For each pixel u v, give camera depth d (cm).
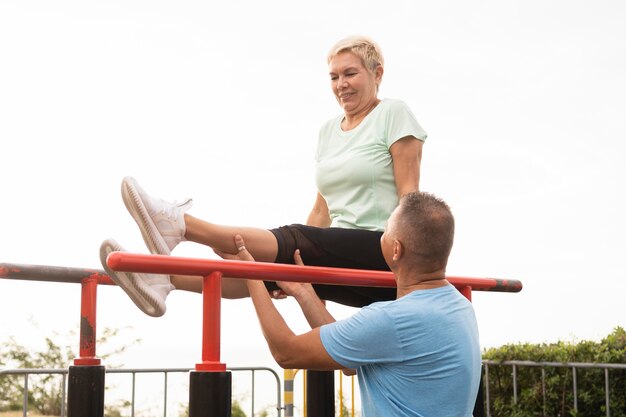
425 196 252
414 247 247
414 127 292
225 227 260
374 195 293
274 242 267
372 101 304
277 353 244
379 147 292
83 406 244
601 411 666
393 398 240
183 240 254
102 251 233
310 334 242
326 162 302
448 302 247
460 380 241
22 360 921
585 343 700
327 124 314
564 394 680
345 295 303
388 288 302
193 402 222
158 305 238
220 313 227
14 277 236
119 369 586
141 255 213
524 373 723
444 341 239
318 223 331
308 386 342
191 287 276
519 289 320
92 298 252
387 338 236
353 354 237
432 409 238
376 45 304
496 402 731
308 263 276
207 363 224
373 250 282
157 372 604
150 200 245
